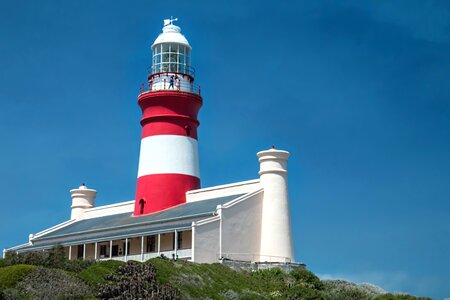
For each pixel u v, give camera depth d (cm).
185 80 7156
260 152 6375
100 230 6762
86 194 8056
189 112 7050
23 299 3947
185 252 5756
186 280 4819
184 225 5847
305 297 5225
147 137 7019
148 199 6875
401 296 5428
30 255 4788
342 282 6072
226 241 5931
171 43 7194
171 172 6862
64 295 4109
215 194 6650
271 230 6184
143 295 4306
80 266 4800
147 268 4731
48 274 4297
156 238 6338
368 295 5625
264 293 5147
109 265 4709
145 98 7019
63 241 7075
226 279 5206
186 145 6969
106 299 4197
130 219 6844
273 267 5859
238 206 6075
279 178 6306
